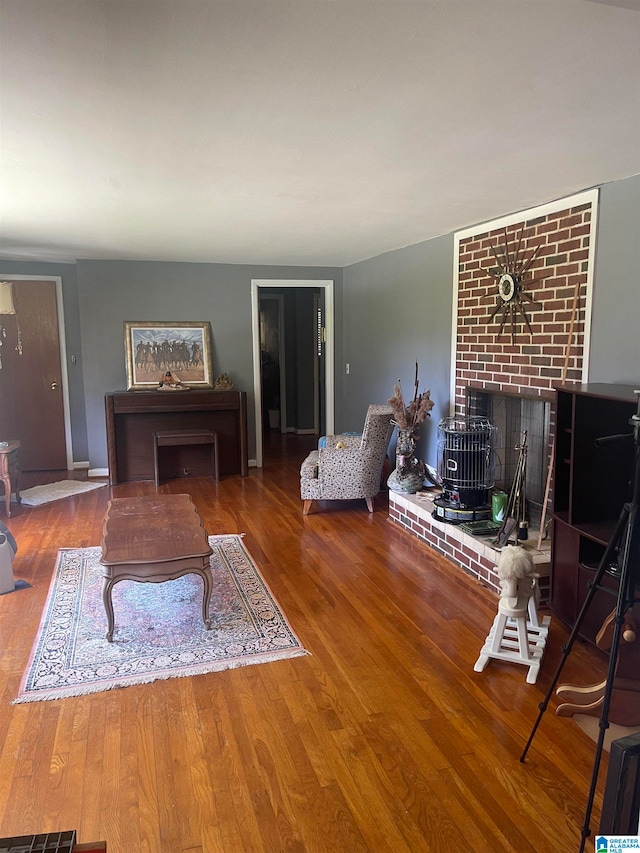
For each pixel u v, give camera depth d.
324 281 6.87
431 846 1.74
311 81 1.84
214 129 2.27
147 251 5.63
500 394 4.04
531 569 2.61
